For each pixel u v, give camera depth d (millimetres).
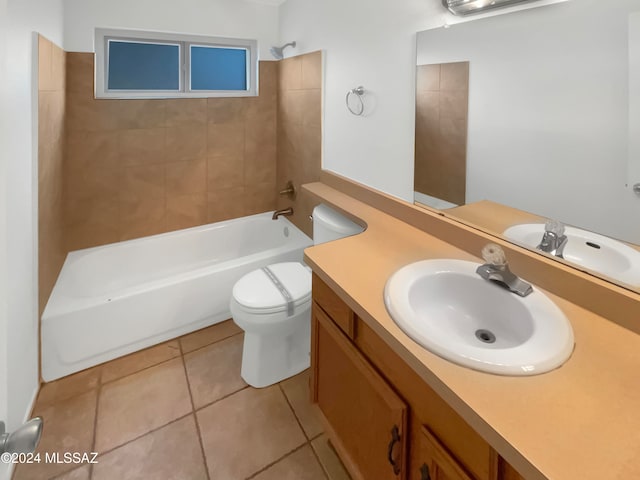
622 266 943
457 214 1396
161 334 2223
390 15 1616
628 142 910
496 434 631
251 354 1904
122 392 1854
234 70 2859
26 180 1563
